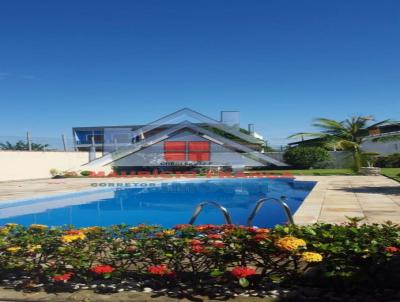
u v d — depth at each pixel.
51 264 5.24
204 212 14.67
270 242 4.51
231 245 4.68
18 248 5.02
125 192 21.00
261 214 13.08
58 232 5.49
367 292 4.39
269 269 4.75
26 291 4.84
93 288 4.88
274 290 4.60
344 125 28.34
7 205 15.55
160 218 13.95
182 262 4.94
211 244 4.78
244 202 17.25
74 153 32.69
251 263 4.89
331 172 27.42
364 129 28.02
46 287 4.94
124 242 5.30
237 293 4.58
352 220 5.52
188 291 4.68
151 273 4.70
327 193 14.82
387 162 31.50
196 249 4.62
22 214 14.74
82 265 4.87
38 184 23.38
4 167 26.28
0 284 5.07
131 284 4.95
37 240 5.13
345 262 4.30
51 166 30.12
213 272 4.44
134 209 16.06
